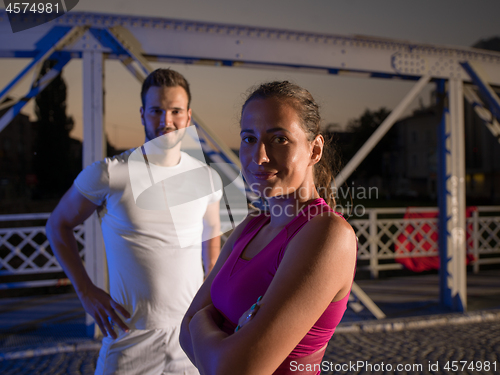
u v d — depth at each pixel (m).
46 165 24.03
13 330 3.73
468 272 6.66
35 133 23.92
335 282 0.62
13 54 3.29
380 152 43.62
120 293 1.31
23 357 3.13
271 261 0.71
